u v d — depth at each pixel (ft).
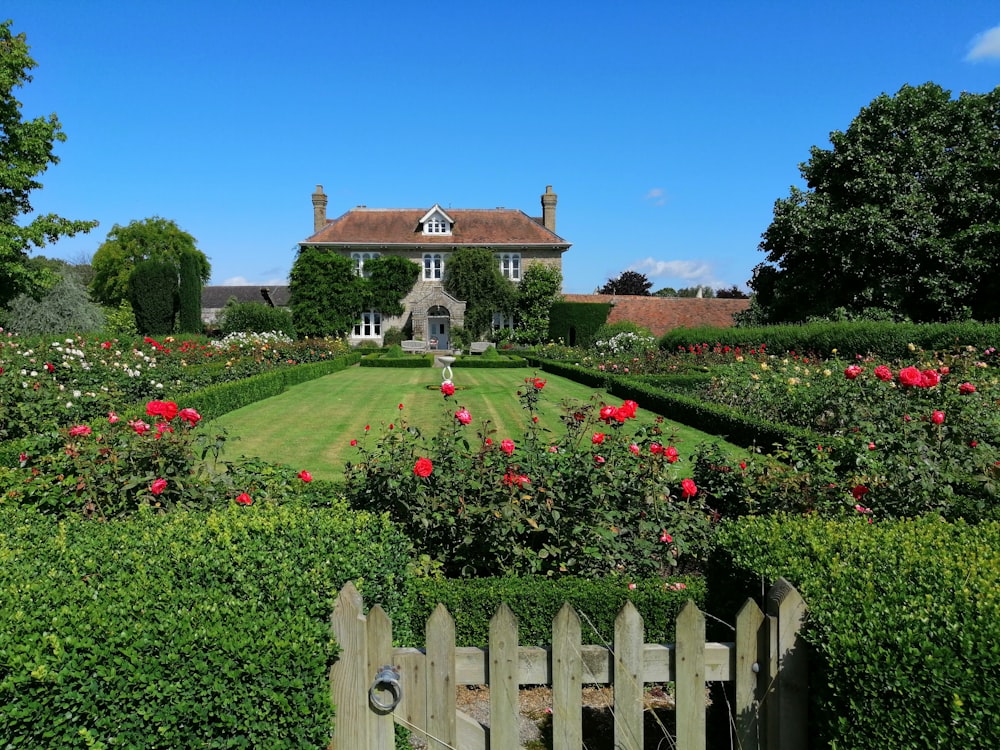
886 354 51.34
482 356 96.78
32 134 69.10
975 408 20.33
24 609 7.08
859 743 6.17
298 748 6.59
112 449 13.00
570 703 6.76
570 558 13.12
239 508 11.68
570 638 6.73
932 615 6.78
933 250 63.36
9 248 65.26
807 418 30.27
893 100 68.23
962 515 13.93
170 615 6.93
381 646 6.73
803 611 6.90
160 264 94.22
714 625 9.97
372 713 6.79
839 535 9.29
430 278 125.18
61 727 6.30
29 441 14.76
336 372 77.66
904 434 16.48
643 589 12.23
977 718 5.72
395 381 66.54
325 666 6.69
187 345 61.31
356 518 11.21
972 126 66.39
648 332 84.23
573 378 67.62
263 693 6.51
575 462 13.71
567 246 125.29
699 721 6.89
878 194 66.95
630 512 13.75
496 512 12.64
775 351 61.67
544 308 119.44
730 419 30.50
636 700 6.93
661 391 43.98
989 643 6.17
